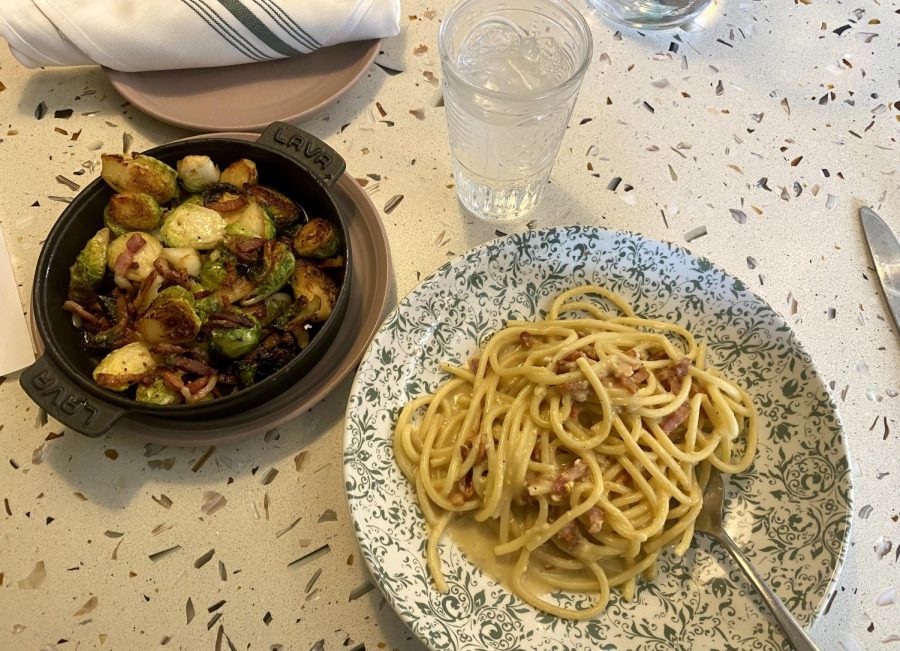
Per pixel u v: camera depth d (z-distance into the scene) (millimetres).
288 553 347
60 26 436
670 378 369
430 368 376
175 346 357
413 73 490
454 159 434
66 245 379
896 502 356
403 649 328
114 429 359
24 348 390
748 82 487
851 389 386
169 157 406
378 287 397
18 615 333
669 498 348
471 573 333
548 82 414
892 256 417
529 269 389
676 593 329
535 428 359
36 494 360
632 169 455
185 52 455
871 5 513
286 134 405
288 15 447
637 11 510
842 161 457
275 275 373
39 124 470
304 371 364
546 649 309
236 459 370
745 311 371
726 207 441
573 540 335
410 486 351
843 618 331
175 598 338
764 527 335
